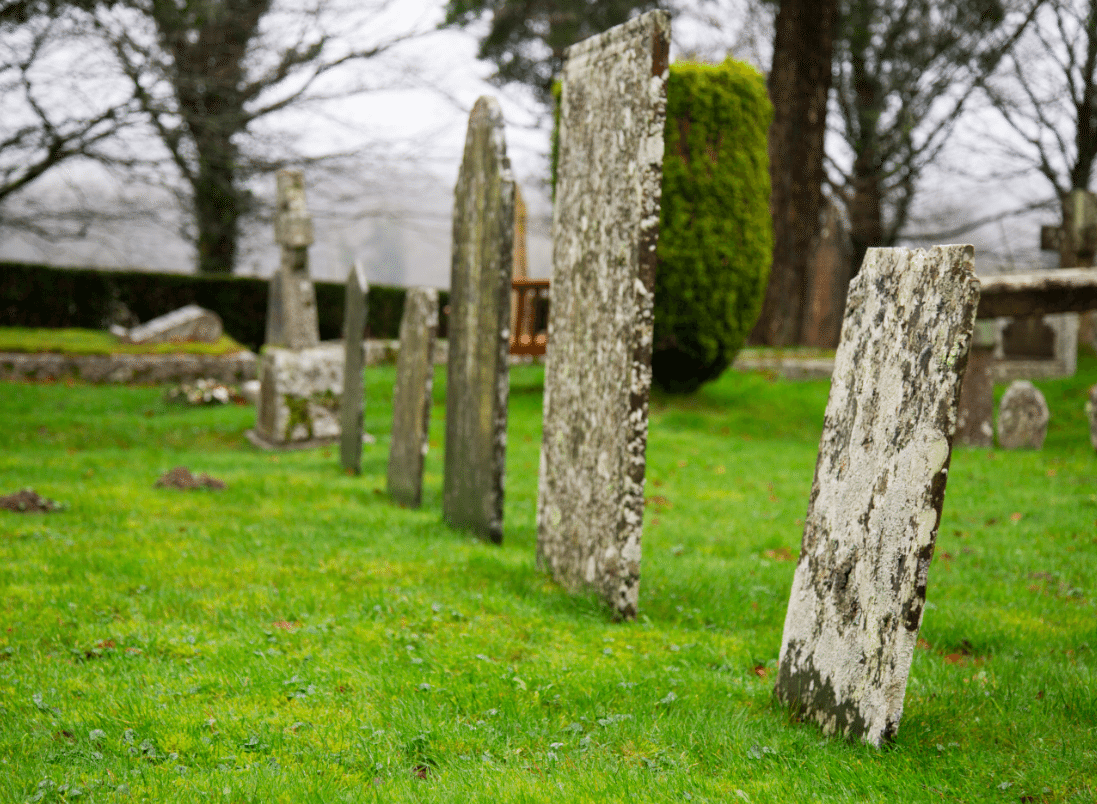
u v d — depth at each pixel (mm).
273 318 17391
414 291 8320
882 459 3398
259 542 6281
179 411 14953
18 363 16531
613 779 3004
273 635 4352
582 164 5566
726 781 3051
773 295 21109
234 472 9953
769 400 15781
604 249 5219
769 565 6406
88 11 17641
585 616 4977
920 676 4184
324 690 3711
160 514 7258
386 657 4113
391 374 17766
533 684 3867
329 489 9031
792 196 21594
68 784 2852
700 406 15344
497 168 6570
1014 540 7195
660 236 13875
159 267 25984
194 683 3752
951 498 9133
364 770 3059
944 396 3164
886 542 3334
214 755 3139
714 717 3598
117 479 9047
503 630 4621
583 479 5367
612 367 5074
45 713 3424
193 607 4801
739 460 11672
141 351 17750
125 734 3232
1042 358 20219
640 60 4902
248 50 23266
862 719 3363
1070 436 13586
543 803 2812
